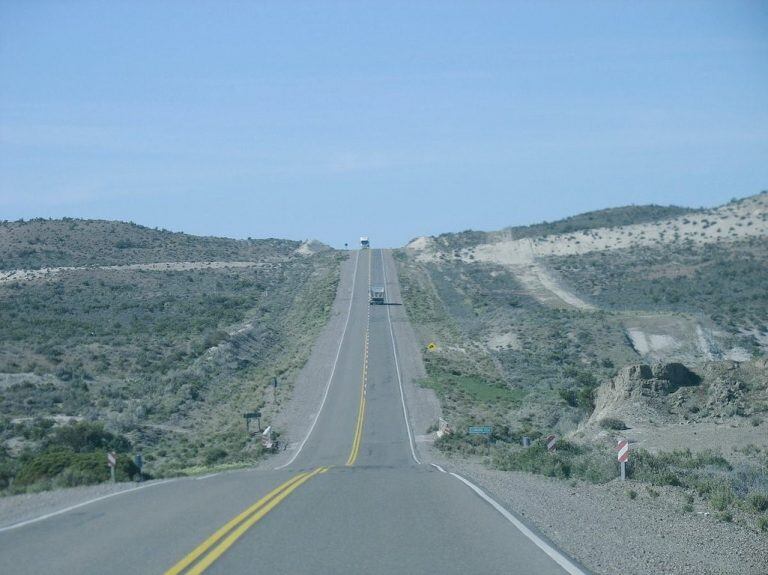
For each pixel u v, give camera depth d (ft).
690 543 47.39
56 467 100.53
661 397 144.15
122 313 308.40
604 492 70.79
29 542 41.96
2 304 305.32
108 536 42.98
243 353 255.91
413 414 186.91
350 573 34.09
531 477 85.56
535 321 285.23
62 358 222.07
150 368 226.79
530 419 183.83
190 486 67.87
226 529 43.86
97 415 174.50
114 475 93.20
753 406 135.13
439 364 238.27
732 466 92.58
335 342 269.23
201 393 209.05
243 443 163.63
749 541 49.90
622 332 262.06
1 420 158.61
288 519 47.26
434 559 36.76
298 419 185.88
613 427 134.31
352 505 53.06
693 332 253.65
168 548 39.22
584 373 218.79
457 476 77.56
